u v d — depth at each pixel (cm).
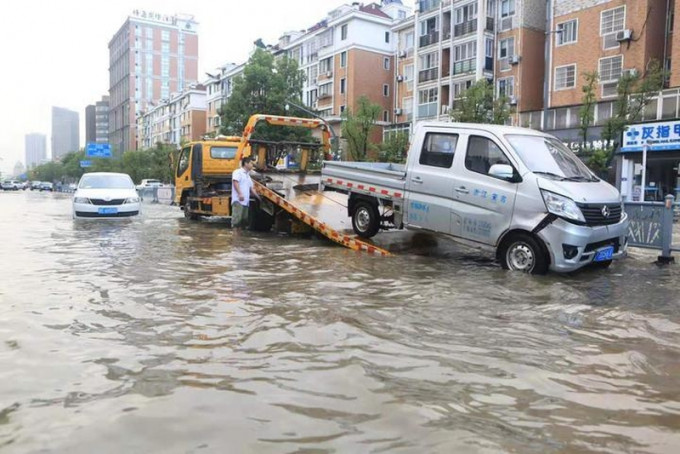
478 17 3584
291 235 1200
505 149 766
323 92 5262
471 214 786
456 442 258
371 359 378
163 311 509
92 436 260
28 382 330
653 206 880
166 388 322
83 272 722
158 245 1022
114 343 409
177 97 9062
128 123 13038
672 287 663
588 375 355
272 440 258
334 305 535
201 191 1598
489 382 340
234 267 763
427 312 512
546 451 252
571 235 688
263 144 1370
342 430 269
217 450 248
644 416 294
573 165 802
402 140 3184
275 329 448
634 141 2564
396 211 905
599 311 528
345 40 4900
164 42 13212
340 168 1012
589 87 2058
